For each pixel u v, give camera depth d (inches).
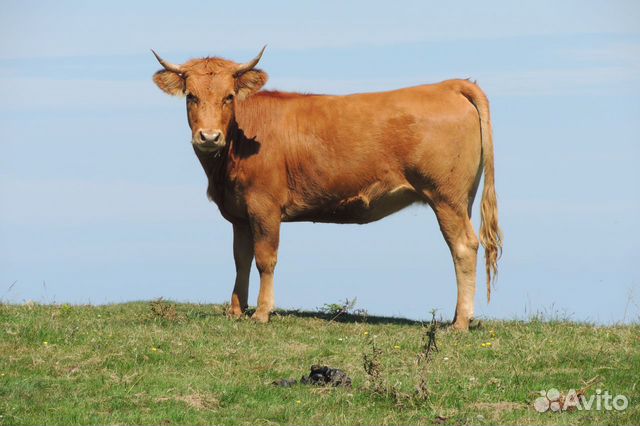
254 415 409.1
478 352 518.3
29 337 522.3
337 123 610.9
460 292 602.5
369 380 444.5
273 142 612.7
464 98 610.5
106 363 478.3
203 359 491.5
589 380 456.8
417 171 603.8
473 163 607.2
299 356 508.4
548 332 565.0
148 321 589.6
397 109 605.9
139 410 414.9
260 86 603.5
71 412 408.8
